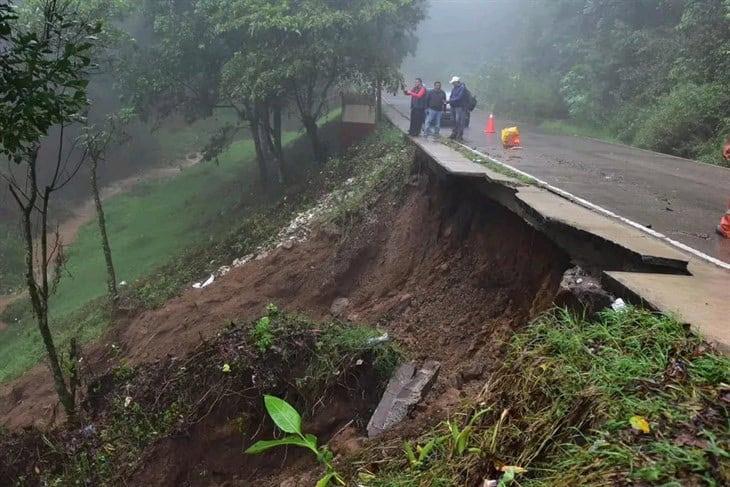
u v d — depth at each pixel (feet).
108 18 57.77
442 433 12.12
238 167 101.96
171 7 67.82
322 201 55.11
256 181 80.74
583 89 80.89
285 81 61.52
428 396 21.84
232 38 63.52
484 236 30.07
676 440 7.63
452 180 33.42
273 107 70.23
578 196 27.78
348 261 41.65
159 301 48.80
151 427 25.79
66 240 89.71
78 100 18.25
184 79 69.36
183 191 98.68
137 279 61.16
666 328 10.68
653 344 10.23
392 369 23.07
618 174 35.53
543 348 11.21
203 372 25.68
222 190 89.76
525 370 10.82
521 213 24.25
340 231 44.06
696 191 30.63
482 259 29.40
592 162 40.93
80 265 76.95
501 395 10.95
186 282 52.85
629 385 9.06
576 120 78.89
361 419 22.35
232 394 24.04
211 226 73.82
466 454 10.18
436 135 50.03
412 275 36.63
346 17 55.93
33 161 25.76
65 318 58.75
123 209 96.63
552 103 86.89
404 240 39.40
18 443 30.07
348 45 59.21
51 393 41.45
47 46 18.11
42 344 54.49
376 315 34.65
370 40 60.95
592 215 20.59
